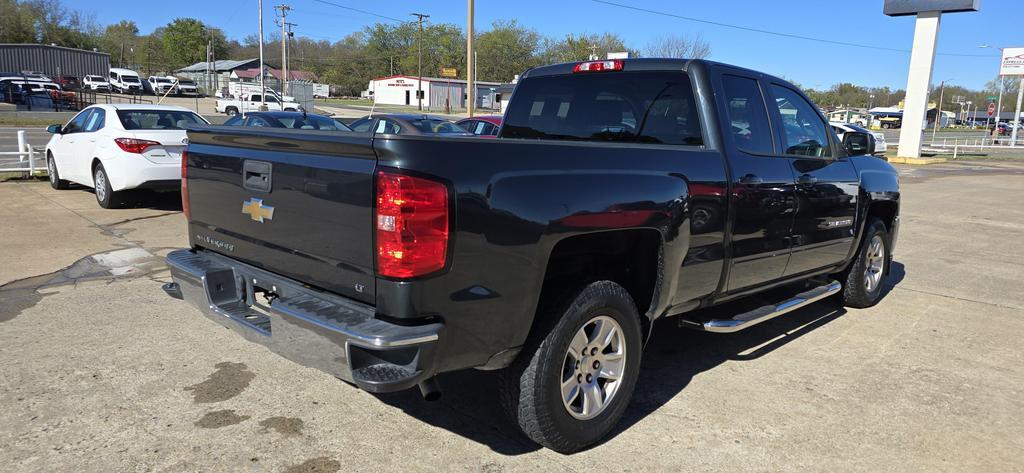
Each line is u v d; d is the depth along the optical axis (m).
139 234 8.09
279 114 15.05
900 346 4.98
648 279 3.61
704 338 5.08
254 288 3.40
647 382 4.19
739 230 3.95
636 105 4.29
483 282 2.76
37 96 44.88
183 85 66.56
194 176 3.76
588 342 3.26
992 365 4.62
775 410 3.81
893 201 5.88
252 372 4.14
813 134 4.88
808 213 4.59
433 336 2.62
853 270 5.74
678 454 3.30
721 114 3.95
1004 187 18.17
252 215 3.31
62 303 5.39
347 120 21.69
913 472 3.18
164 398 3.75
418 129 15.45
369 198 2.64
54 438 3.29
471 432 3.46
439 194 2.60
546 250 2.93
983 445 3.46
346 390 3.92
